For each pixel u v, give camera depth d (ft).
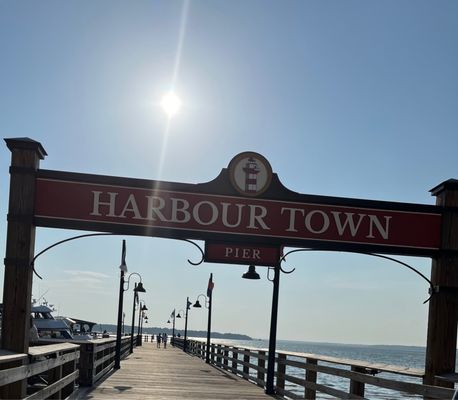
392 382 23.50
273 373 41.50
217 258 35.09
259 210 28.32
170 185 27.91
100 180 27.35
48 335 96.84
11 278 25.52
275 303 42.39
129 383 42.14
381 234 28.66
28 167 26.40
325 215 28.58
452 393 19.42
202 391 39.78
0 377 16.51
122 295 58.59
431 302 28.32
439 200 29.63
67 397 31.17
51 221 26.61
